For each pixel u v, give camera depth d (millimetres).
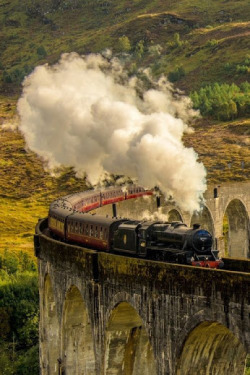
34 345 83688
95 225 55594
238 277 31578
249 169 187375
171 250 43406
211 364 36969
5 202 195500
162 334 37438
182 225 44781
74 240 61750
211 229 110375
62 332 54219
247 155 199375
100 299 45031
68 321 54094
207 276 33531
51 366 62844
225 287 32375
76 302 53438
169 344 36844
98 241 54625
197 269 34281
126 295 41219
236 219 123875
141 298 39469
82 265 47625
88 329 54844
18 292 90625
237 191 118562
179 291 35750
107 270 43750
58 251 54250
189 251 41562
